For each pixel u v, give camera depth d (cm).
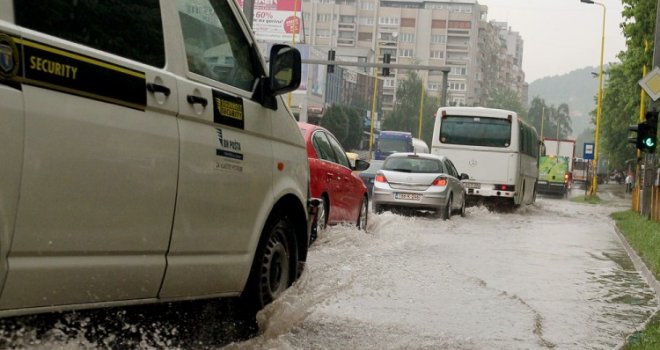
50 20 404
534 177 3619
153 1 490
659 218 2422
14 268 384
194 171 512
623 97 6481
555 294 1020
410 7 19138
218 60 566
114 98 443
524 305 912
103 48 441
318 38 17825
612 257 1540
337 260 1163
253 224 593
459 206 2473
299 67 618
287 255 666
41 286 402
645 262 1342
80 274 425
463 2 18962
